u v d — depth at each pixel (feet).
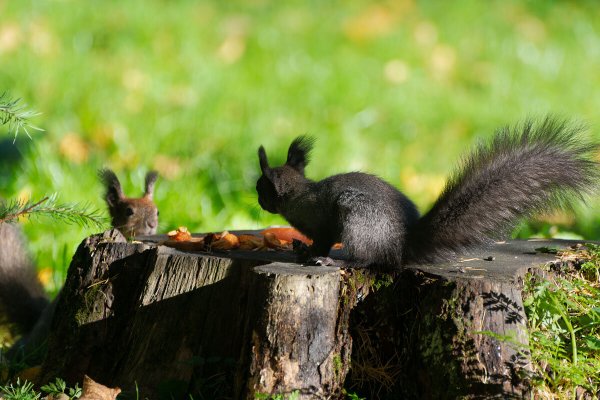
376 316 26.04
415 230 26.32
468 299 24.52
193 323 26.61
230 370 25.96
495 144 27.04
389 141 60.08
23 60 62.95
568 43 80.59
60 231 42.11
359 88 66.18
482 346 23.94
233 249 29.66
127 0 75.20
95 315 27.43
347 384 25.77
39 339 34.09
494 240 26.61
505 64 74.74
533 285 26.55
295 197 28.25
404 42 76.23
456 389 23.80
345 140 57.77
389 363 25.99
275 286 24.20
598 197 26.43
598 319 25.91
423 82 70.28
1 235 38.01
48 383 27.37
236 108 60.80
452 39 78.23
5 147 51.31
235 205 47.57
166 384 25.86
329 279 24.80
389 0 85.92
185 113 57.77
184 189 47.85
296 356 24.09
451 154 58.75
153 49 68.85
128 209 40.75
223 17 78.89
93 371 27.25
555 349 24.86
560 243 31.17
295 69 68.28
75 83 60.64
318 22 79.61
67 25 69.97
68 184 46.47
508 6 86.99
